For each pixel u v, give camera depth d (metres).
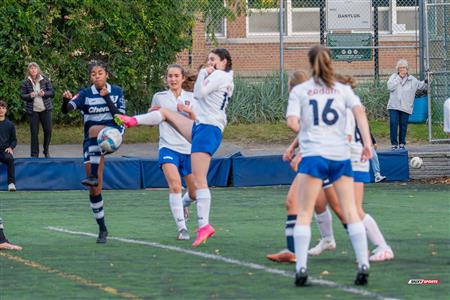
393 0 66.00
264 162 40.62
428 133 49.06
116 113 24.14
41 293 18.44
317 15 64.81
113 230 27.83
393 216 30.14
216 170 40.44
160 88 54.16
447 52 50.78
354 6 54.12
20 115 51.94
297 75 20.61
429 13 51.81
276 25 64.56
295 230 18.28
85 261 22.11
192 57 60.19
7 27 50.16
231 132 51.03
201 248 23.83
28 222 29.80
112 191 39.06
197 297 17.67
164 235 26.58
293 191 20.88
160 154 25.73
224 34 63.78
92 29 52.16
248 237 25.78
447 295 17.48
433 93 51.19
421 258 21.66
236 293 17.95
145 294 18.08
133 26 52.69
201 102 24.16
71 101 24.03
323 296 17.44
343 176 18.22
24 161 39.47
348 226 18.36
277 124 52.81
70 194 38.03
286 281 19.08
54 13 51.19
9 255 23.19
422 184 40.59
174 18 53.97
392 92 44.53
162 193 38.12
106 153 24.31
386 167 41.44
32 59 50.81
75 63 52.09
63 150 47.56
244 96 53.69
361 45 54.22
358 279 18.41
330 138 18.00
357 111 18.11
